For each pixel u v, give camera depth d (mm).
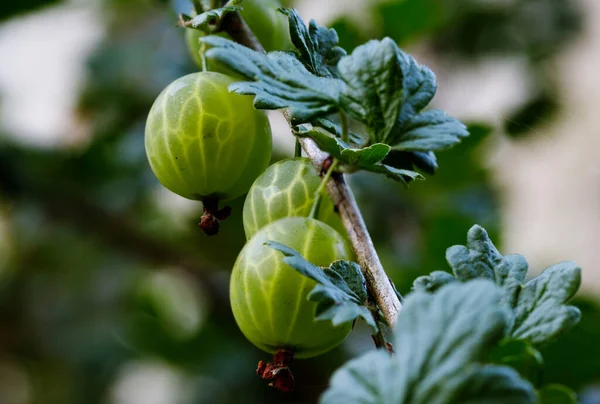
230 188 238
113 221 433
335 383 200
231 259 423
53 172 423
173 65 404
